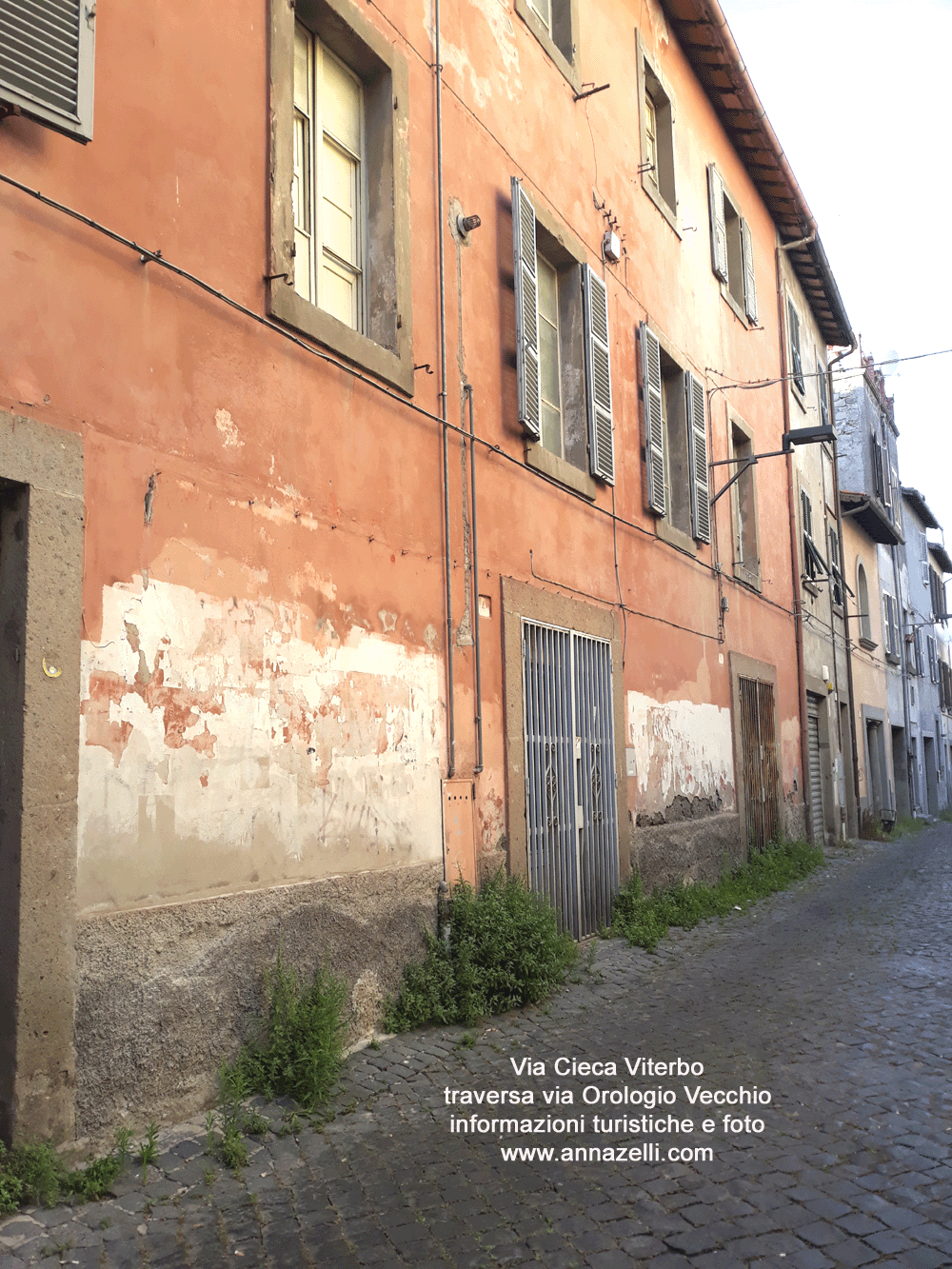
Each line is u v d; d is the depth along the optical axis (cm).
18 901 352
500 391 748
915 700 3045
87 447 397
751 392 1481
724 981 682
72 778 375
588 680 858
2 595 369
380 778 567
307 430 529
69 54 393
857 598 2291
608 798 869
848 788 2017
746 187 1545
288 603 503
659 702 1012
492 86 778
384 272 629
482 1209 342
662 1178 367
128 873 399
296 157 583
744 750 1294
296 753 501
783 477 1639
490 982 596
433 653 630
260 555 486
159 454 432
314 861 508
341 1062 471
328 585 535
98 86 422
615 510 944
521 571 754
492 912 629
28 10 380
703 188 1310
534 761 753
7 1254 306
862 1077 478
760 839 1336
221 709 454
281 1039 448
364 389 582
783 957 767
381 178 636
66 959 366
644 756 962
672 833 1005
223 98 491
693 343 1225
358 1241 320
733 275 1478
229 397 476
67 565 381
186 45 471
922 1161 379
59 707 372
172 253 452
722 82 1327
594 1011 603
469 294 716
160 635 424
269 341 506
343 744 537
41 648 367
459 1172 372
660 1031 560
